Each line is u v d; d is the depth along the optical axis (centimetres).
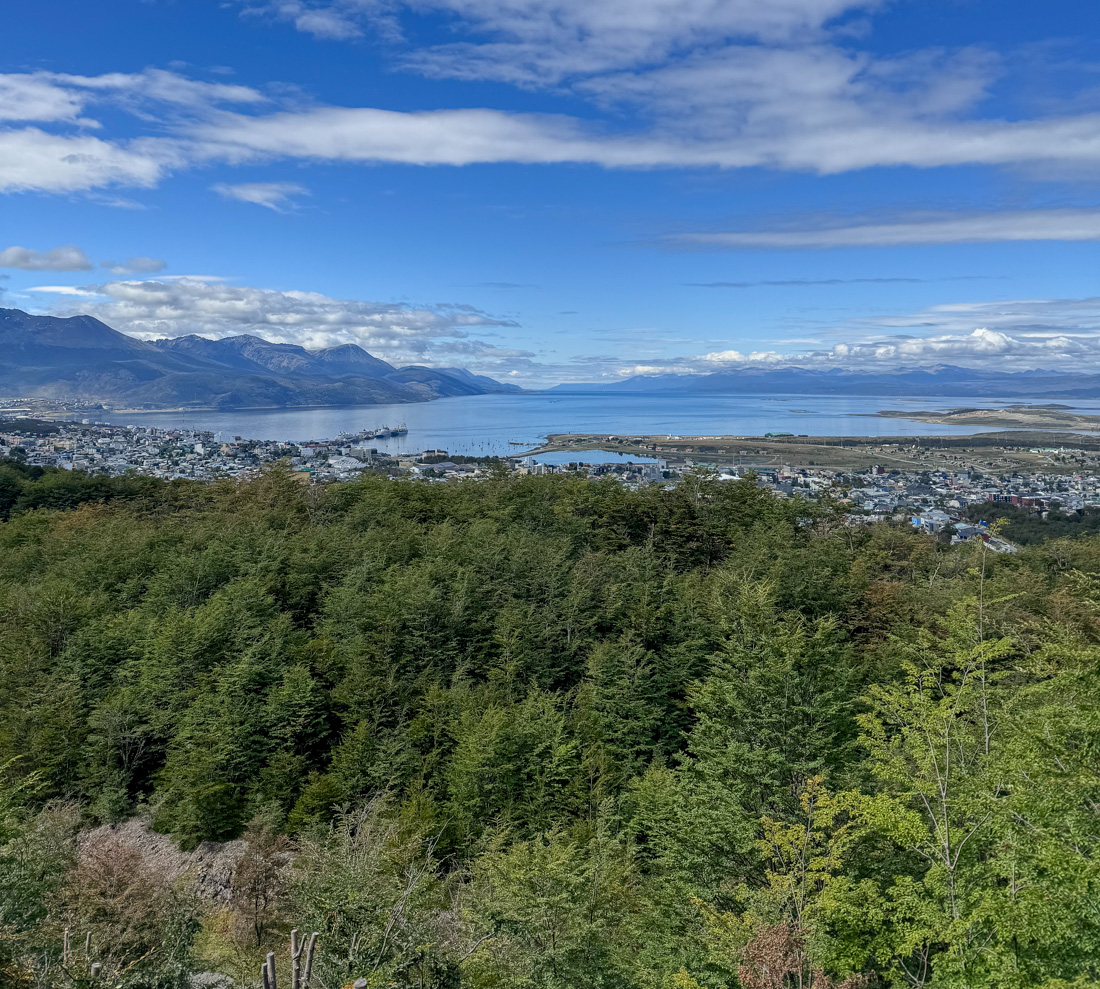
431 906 2295
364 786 3712
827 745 2767
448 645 4725
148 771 4184
